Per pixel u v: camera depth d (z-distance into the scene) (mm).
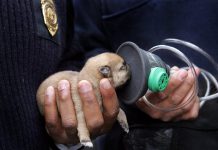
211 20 1242
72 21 1150
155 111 1059
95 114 792
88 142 784
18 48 825
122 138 1125
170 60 1246
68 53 1114
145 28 1320
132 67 817
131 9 1330
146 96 1000
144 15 1317
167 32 1290
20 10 833
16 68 819
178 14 1275
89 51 1386
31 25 854
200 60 1233
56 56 944
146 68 785
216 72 1200
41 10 894
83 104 786
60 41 976
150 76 789
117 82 807
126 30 1353
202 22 1253
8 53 808
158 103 1032
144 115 1091
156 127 1072
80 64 1157
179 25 1277
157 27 1304
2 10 804
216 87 1090
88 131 810
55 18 942
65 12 1057
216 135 1059
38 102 847
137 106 1049
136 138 1082
